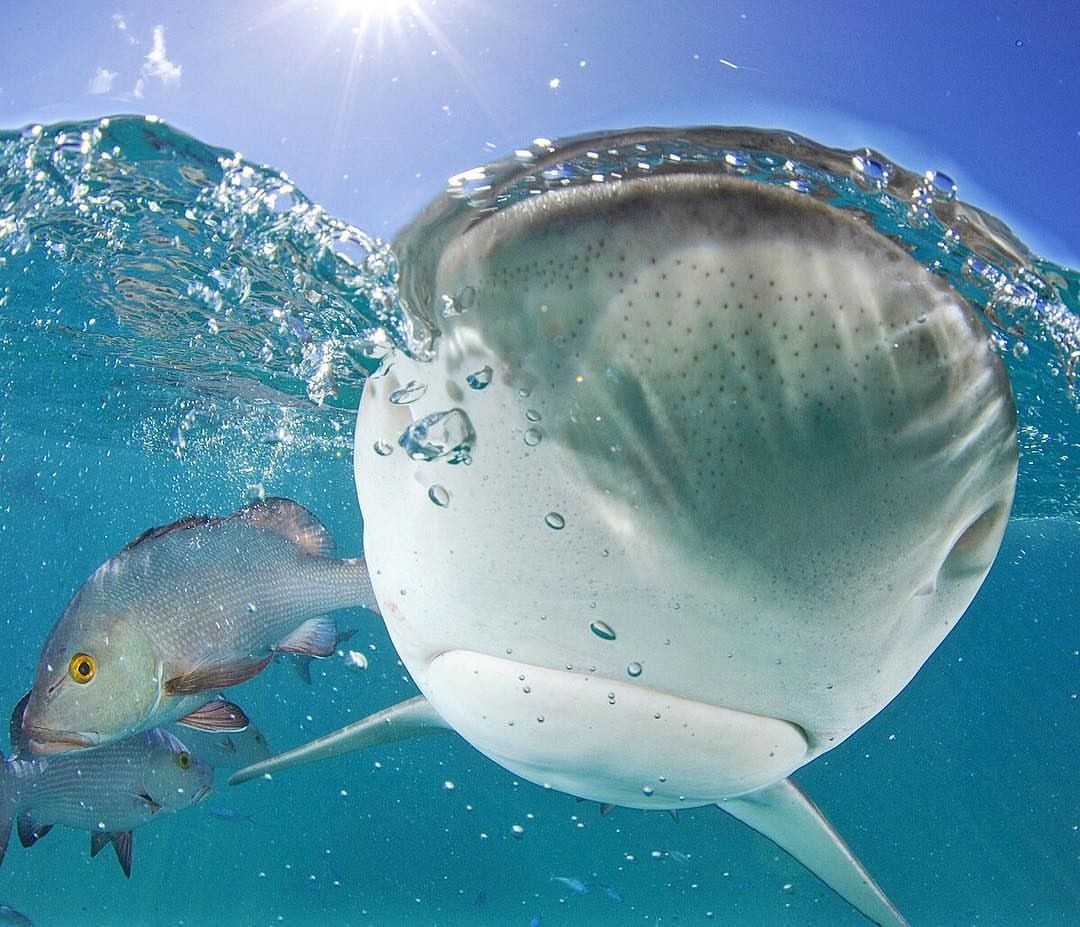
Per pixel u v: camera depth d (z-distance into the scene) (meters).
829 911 8.09
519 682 0.51
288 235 1.26
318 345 1.93
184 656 1.01
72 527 9.01
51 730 0.97
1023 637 11.82
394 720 1.05
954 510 0.46
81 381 3.38
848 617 0.46
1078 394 2.16
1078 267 1.31
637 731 0.51
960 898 9.63
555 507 0.45
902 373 0.43
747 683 0.50
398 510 0.53
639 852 12.34
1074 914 8.66
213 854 11.80
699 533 0.44
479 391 0.45
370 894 10.15
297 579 1.08
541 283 0.44
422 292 0.51
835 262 0.43
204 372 2.83
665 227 0.43
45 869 7.65
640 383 0.43
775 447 0.43
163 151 1.16
